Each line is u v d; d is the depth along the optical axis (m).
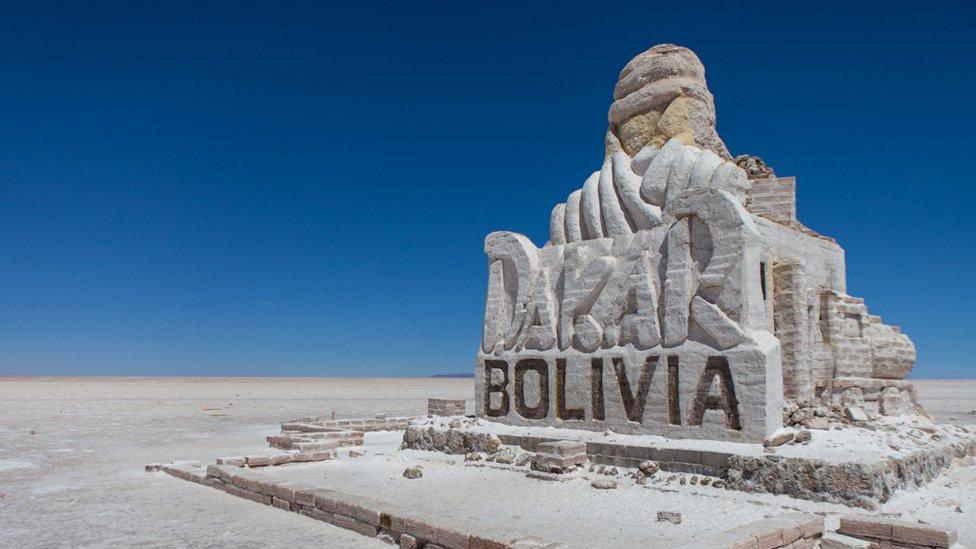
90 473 13.87
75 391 58.38
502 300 15.46
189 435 21.83
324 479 12.24
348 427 23.00
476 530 7.49
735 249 11.57
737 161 16.25
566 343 13.87
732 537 7.07
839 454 9.90
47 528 9.17
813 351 13.27
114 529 9.09
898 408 13.96
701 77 15.46
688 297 12.12
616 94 16.08
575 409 13.52
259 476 11.41
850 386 13.48
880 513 8.99
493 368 15.19
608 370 13.03
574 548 7.34
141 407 36.53
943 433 12.95
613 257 13.62
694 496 10.14
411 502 10.20
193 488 12.05
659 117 14.98
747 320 11.34
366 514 8.76
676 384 12.06
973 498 10.17
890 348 14.30
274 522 9.42
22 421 26.72
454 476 12.35
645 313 12.64
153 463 14.90
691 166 13.05
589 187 14.72
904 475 10.05
